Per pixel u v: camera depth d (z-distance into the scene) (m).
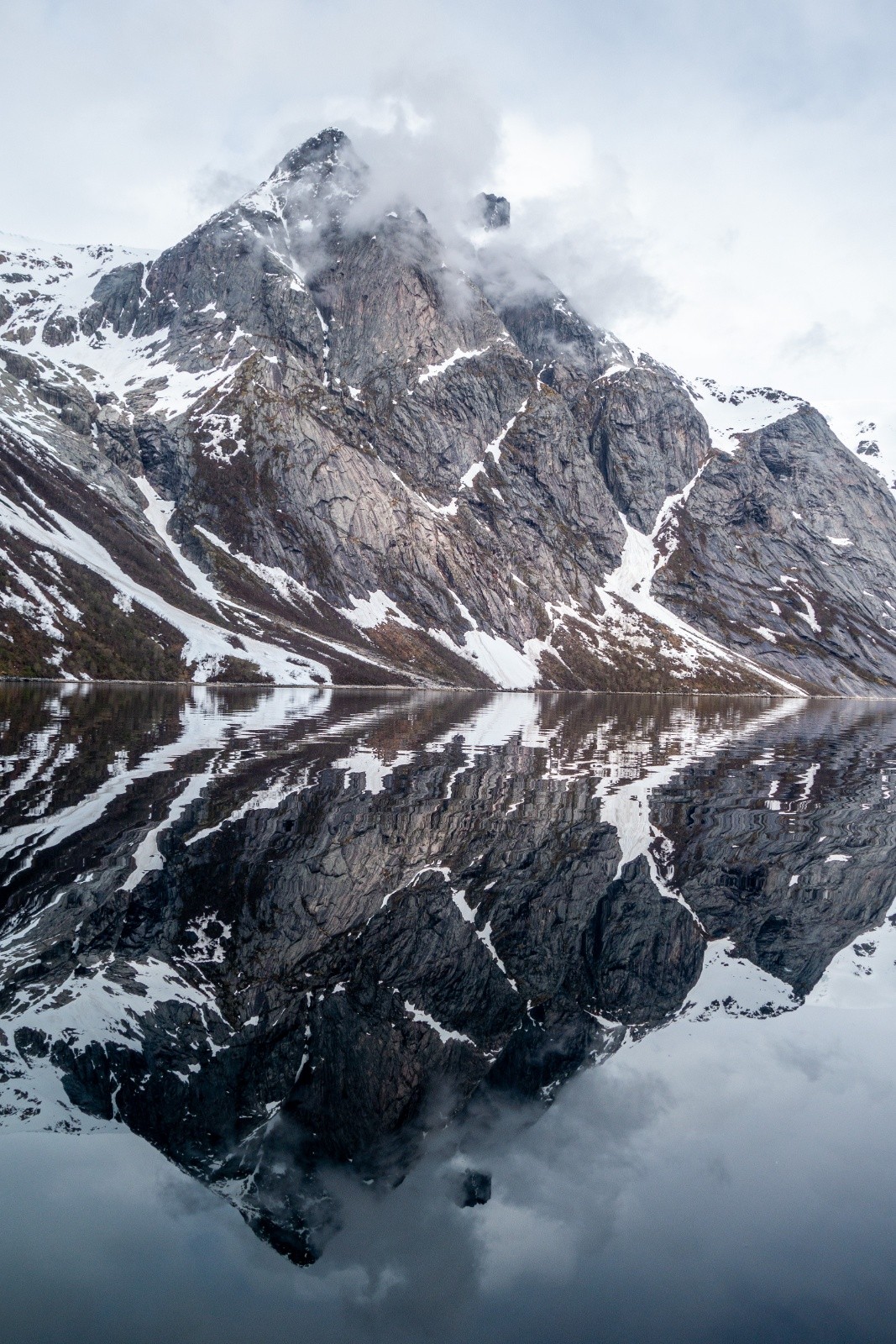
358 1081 11.50
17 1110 10.43
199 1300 7.32
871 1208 8.94
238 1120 10.47
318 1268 7.93
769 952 17.88
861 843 29.11
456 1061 12.24
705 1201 8.94
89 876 20.64
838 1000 15.18
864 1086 11.77
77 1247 8.05
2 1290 7.49
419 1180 9.26
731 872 24.70
